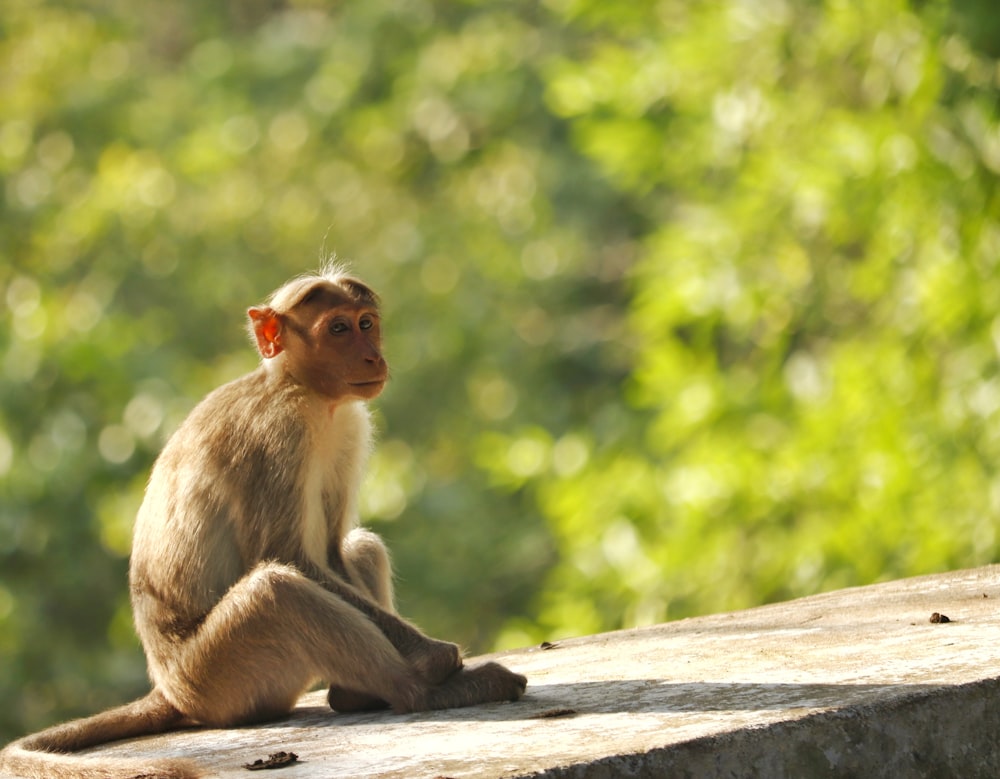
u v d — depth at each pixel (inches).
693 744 286.7
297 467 404.8
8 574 949.8
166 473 413.4
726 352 1067.9
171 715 399.2
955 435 682.8
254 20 1563.7
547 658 429.4
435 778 279.1
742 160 789.2
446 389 1202.0
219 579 402.3
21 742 369.4
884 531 698.2
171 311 1143.6
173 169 1202.0
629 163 810.8
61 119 1184.2
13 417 946.1
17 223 1113.4
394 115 1250.0
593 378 1256.8
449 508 1136.2
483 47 1256.2
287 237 1219.2
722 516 760.3
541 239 1239.5
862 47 721.0
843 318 805.9
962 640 363.9
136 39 1369.3
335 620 375.6
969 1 636.7
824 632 402.0
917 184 676.7
